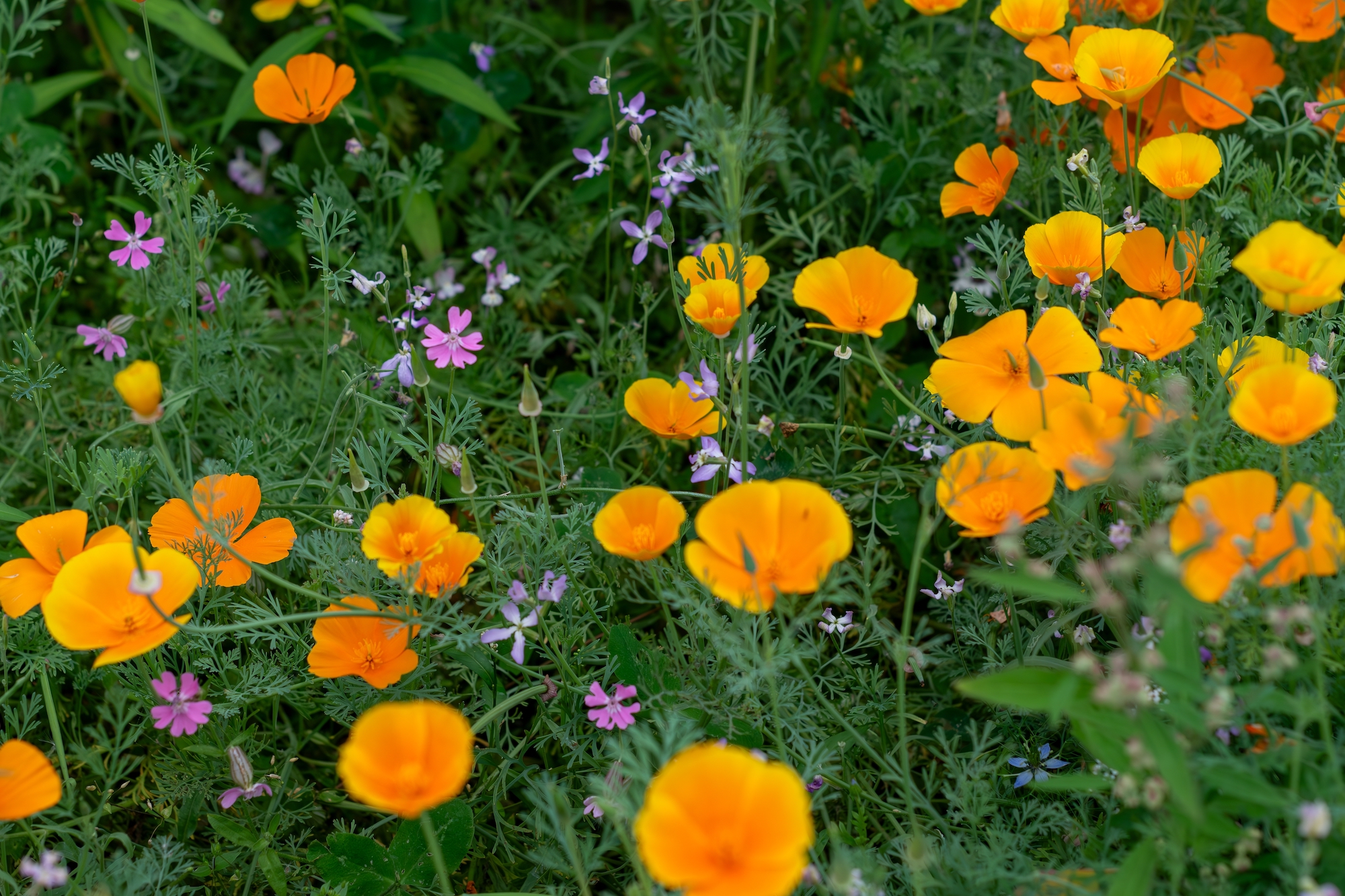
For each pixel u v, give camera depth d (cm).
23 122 131
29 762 88
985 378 98
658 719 94
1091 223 102
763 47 132
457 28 144
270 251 136
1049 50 110
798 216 131
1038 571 86
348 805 104
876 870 92
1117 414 95
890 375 119
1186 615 86
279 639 102
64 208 137
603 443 120
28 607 99
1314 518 87
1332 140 112
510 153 136
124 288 125
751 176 131
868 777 101
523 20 145
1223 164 114
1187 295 111
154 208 134
